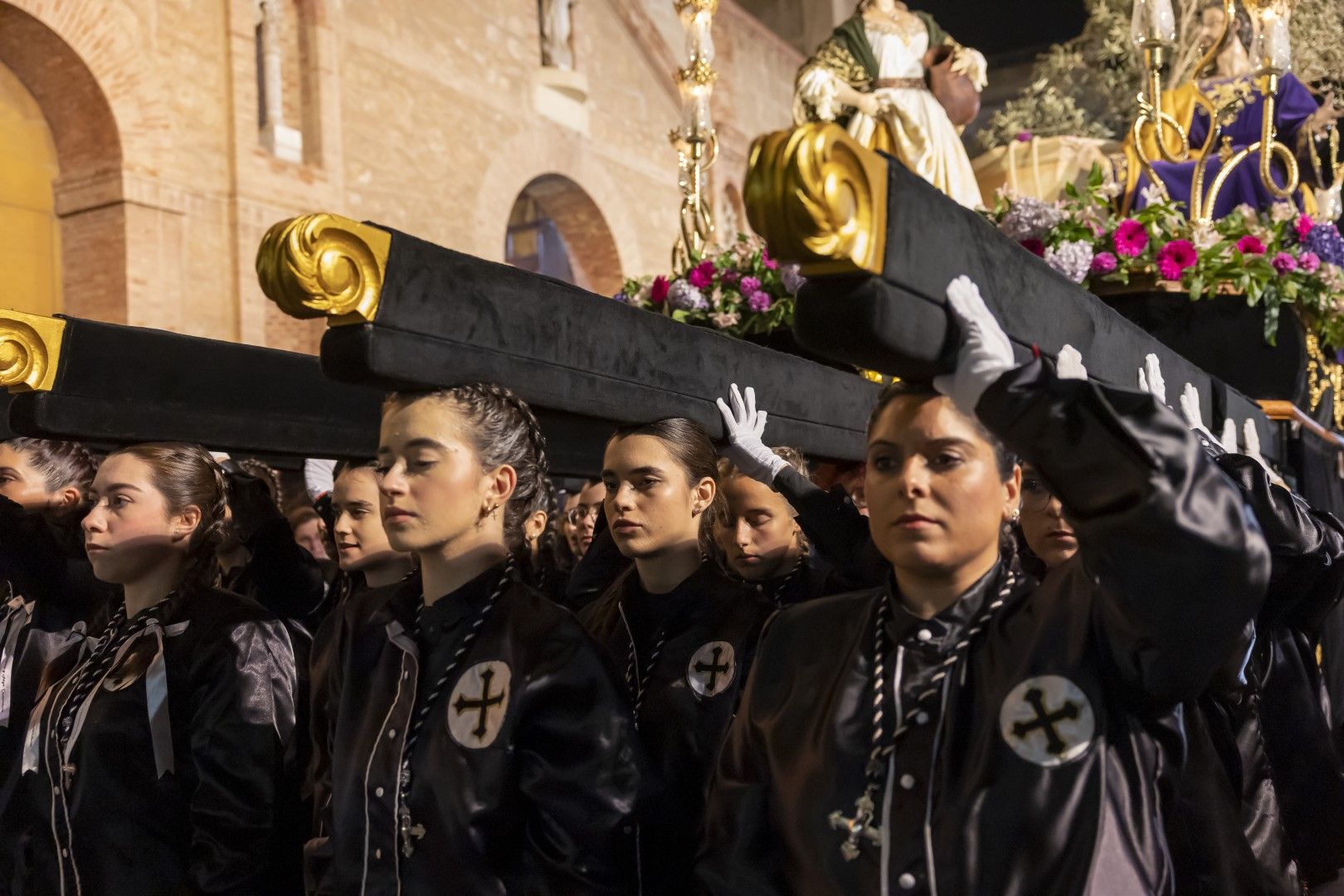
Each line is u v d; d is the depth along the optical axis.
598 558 3.31
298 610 3.42
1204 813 1.80
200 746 2.49
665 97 18.05
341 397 2.85
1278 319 4.73
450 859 1.94
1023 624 1.63
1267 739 2.81
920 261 1.44
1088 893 1.44
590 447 3.45
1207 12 9.22
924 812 1.56
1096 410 1.42
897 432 1.64
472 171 14.28
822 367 3.21
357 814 2.03
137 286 10.28
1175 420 1.43
